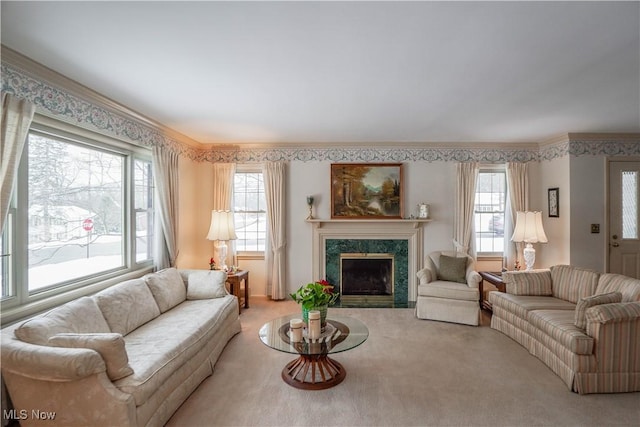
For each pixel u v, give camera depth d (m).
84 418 1.79
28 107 2.18
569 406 2.26
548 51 2.10
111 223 3.46
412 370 2.76
